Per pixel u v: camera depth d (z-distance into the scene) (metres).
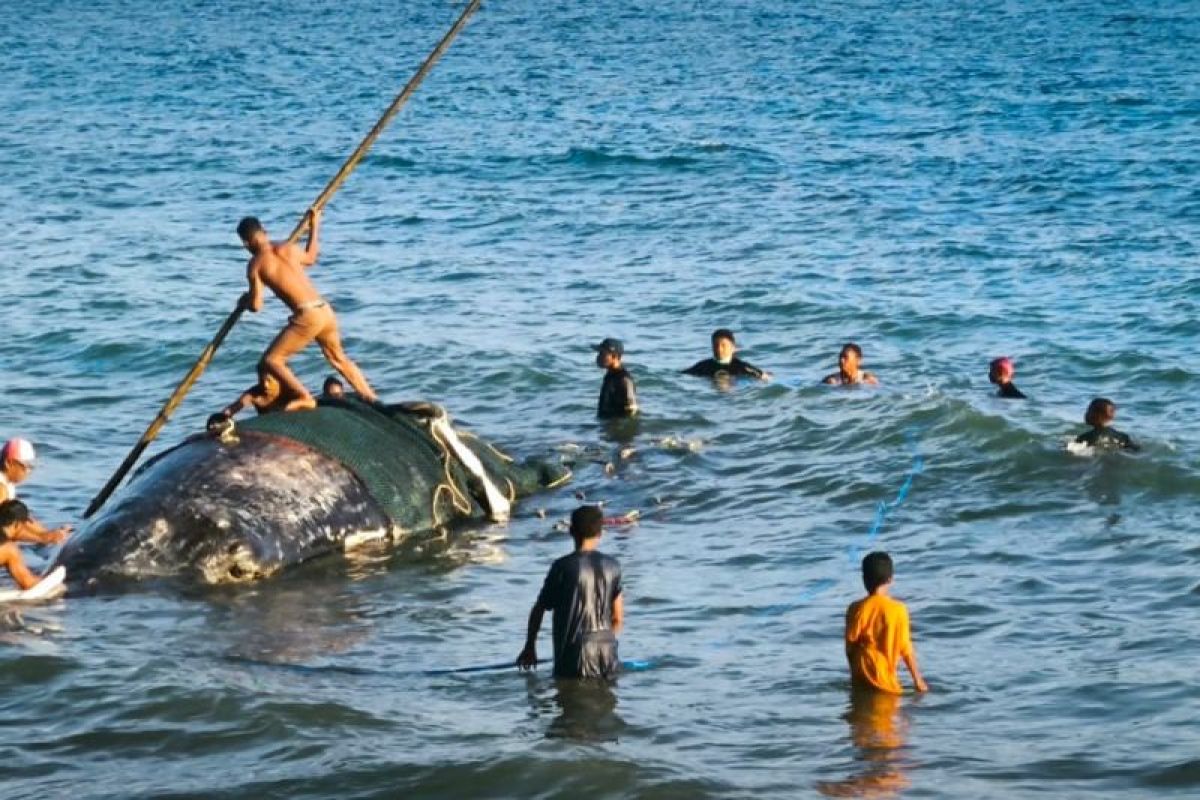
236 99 123.56
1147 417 42.88
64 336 52.41
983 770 22.70
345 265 65.00
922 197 78.44
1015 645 27.72
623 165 90.25
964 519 34.72
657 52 153.38
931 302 57.12
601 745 23.69
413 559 33.16
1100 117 105.25
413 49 159.62
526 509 36.56
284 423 34.38
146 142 101.25
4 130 106.69
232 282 61.47
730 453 40.44
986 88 121.69
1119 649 27.30
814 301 57.09
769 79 131.38
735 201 78.62
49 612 29.70
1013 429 39.19
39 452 40.88
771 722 24.70
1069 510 34.84
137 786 22.58
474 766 22.84
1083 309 55.62
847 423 41.41
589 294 59.53
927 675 26.56
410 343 51.22
